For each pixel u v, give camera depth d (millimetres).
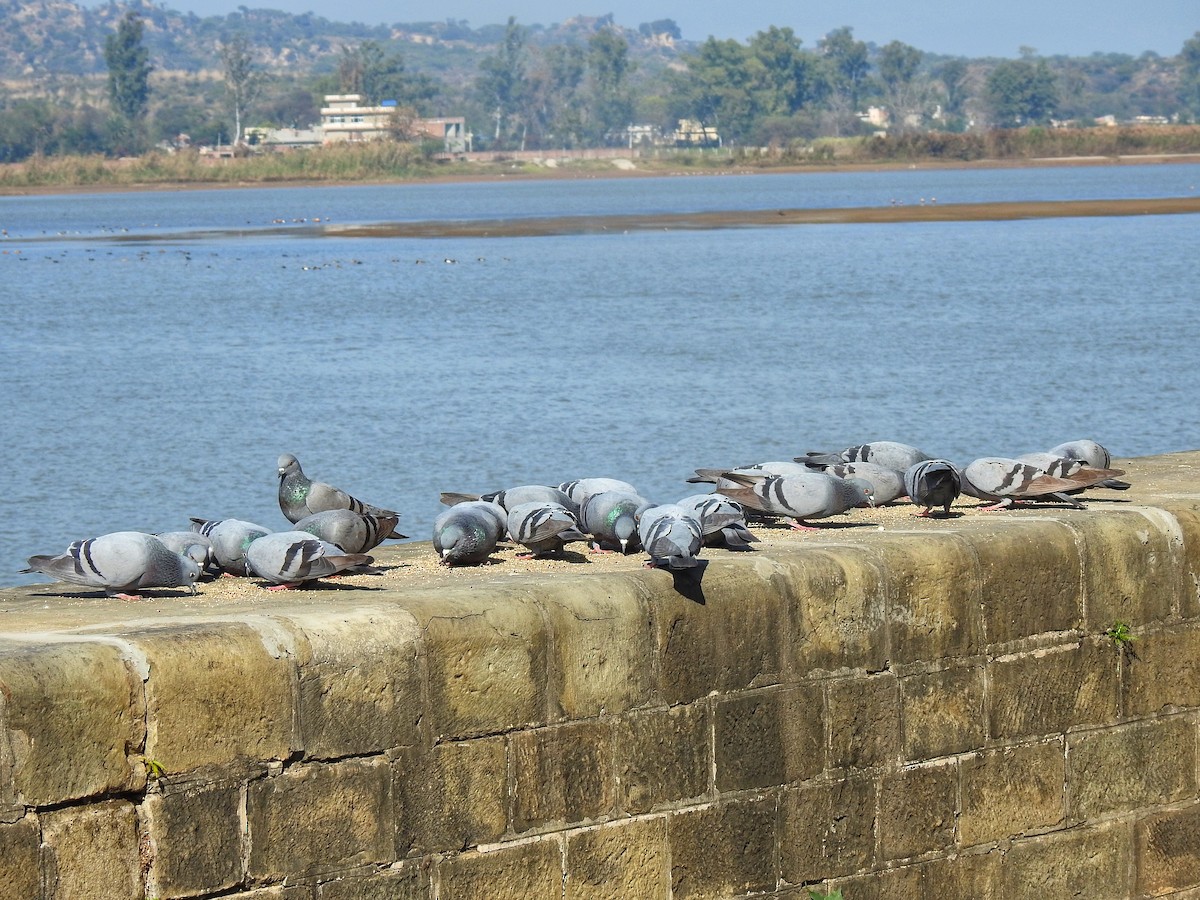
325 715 6633
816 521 9578
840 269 58062
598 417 27672
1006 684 8648
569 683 7293
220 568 8773
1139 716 9164
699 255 66688
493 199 136875
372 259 67938
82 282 57906
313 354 36875
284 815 6559
